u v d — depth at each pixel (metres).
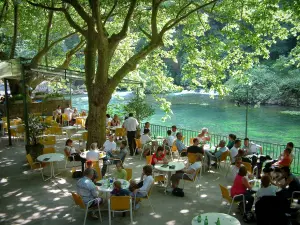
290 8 11.26
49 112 22.06
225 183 10.23
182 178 9.20
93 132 12.83
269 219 6.23
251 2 12.76
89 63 12.62
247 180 7.70
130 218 7.82
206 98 44.31
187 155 11.32
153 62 18.45
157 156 10.26
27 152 12.02
